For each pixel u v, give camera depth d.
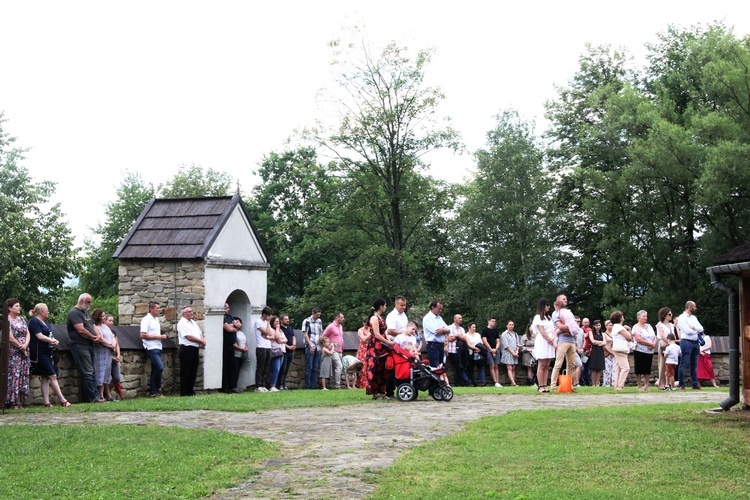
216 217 21.80
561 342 17.72
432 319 17.59
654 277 41.22
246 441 10.54
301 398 16.39
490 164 48.12
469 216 48.41
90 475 8.59
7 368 14.07
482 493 7.67
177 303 21.12
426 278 50.59
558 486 7.92
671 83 44.28
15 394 14.89
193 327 19.78
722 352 25.81
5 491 7.92
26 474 8.66
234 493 7.89
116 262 68.44
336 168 44.09
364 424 12.23
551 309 46.31
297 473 8.68
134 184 71.38
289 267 57.34
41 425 12.06
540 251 46.00
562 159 48.72
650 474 8.41
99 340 16.72
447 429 11.66
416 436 11.01
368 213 45.84
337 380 23.31
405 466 8.88
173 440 10.55
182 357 19.59
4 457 9.50
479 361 24.50
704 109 39.12
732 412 12.95
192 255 20.88
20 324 15.09
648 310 40.00
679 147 37.59
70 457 9.48
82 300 16.77
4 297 46.84
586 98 47.34
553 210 47.53
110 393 17.86
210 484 8.20
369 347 16.42
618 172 42.88
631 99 42.12
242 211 22.69
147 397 18.75
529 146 48.22
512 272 47.94
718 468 8.66
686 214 41.22
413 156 43.53
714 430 10.86
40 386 16.38
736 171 35.09
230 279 21.94
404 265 43.75
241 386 22.75
